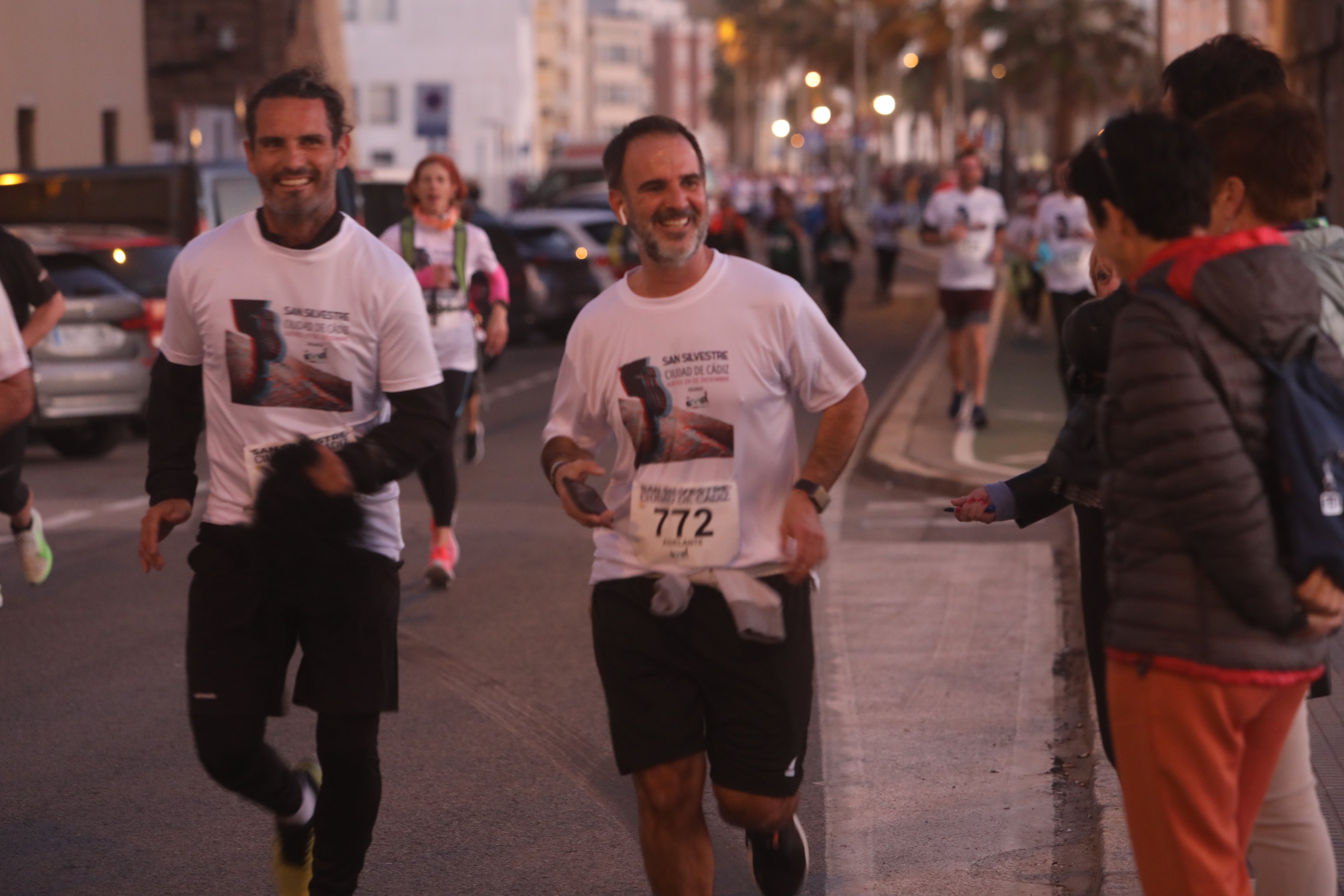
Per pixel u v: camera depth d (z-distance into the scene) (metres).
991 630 11.08
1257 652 4.37
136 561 13.91
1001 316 38.25
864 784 8.15
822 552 5.48
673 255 5.48
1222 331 4.35
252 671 5.93
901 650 10.62
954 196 20.45
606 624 5.67
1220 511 4.23
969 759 8.47
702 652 5.57
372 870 7.08
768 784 5.61
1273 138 4.98
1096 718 8.70
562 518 15.87
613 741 5.73
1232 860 4.49
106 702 9.73
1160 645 4.40
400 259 6.12
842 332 36.38
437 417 6.02
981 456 18.20
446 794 8.05
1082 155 4.66
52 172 26.75
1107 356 5.34
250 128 5.93
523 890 6.85
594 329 5.66
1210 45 5.96
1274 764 4.62
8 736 9.08
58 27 40.66
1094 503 5.53
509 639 11.12
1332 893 4.87
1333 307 4.99
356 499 5.77
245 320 5.96
